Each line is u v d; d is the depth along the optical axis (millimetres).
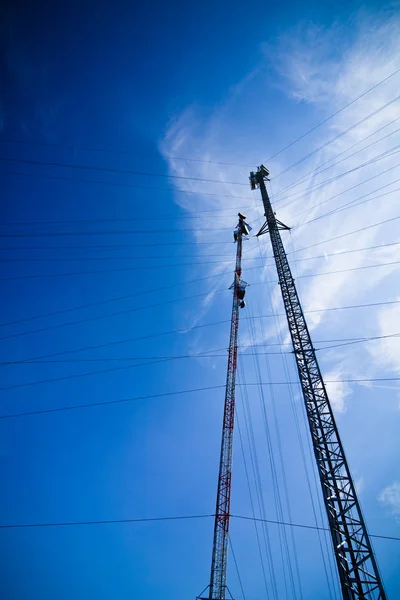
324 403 25391
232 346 43656
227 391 39969
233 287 49219
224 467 34750
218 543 30031
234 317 46062
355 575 18328
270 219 45062
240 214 58250
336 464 22438
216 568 28797
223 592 27484
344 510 20547
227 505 32312
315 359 27734
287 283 35031
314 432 24578
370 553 18281
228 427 36938
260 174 53750
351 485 20922
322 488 21984
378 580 17344
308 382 27141
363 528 19156
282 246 39969
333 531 20109
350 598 17688
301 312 31828
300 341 30000
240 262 52781
